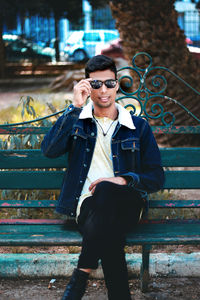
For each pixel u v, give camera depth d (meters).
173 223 2.95
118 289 2.48
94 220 2.45
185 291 2.97
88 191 2.76
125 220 2.63
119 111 2.83
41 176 3.06
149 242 2.65
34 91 12.81
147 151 2.80
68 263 3.13
